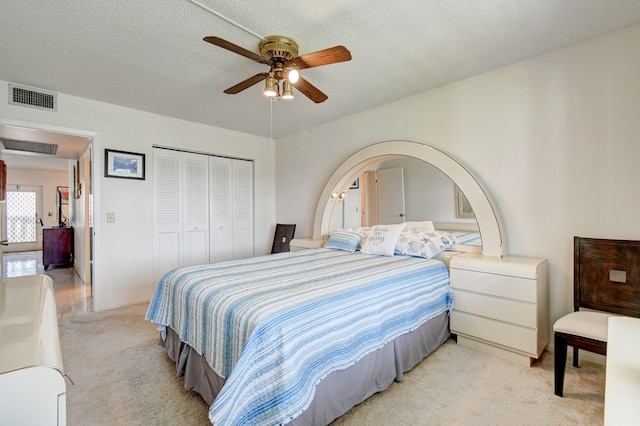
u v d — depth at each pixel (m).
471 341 2.47
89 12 1.85
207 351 1.67
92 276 3.46
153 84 2.90
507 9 1.86
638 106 2.08
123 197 3.56
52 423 0.54
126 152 3.55
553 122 2.42
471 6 1.83
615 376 0.80
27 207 8.31
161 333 2.41
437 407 1.75
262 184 4.93
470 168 2.86
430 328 2.38
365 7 1.82
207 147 4.27
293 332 1.40
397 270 2.27
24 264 6.19
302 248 4.02
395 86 3.00
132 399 1.82
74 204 5.88
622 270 1.98
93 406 1.75
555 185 2.42
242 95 3.18
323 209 4.09
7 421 0.51
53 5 1.78
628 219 2.12
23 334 0.69
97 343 2.57
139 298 3.68
